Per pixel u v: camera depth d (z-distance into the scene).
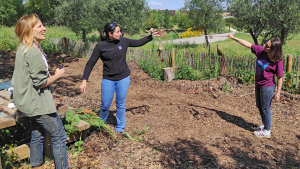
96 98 5.73
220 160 3.01
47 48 12.13
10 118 2.54
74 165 2.81
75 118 3.11
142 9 13.46
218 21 16.33
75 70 9.16
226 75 7.09
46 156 2.94
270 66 3.43
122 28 12.89
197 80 7.14
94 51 3.09
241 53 11.64
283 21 10.20
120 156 3.07
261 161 3.04
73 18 14.60
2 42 11.50
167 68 7.27
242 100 5.57
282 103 5.28
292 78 5.96
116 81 3.31
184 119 4.33
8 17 29.83
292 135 3.80
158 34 3.62
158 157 3.06
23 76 2.10
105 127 3.23
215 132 3.85
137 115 4.49
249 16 10.91
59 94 5.96
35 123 2.39
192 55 7.93
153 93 6.29
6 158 2.62
